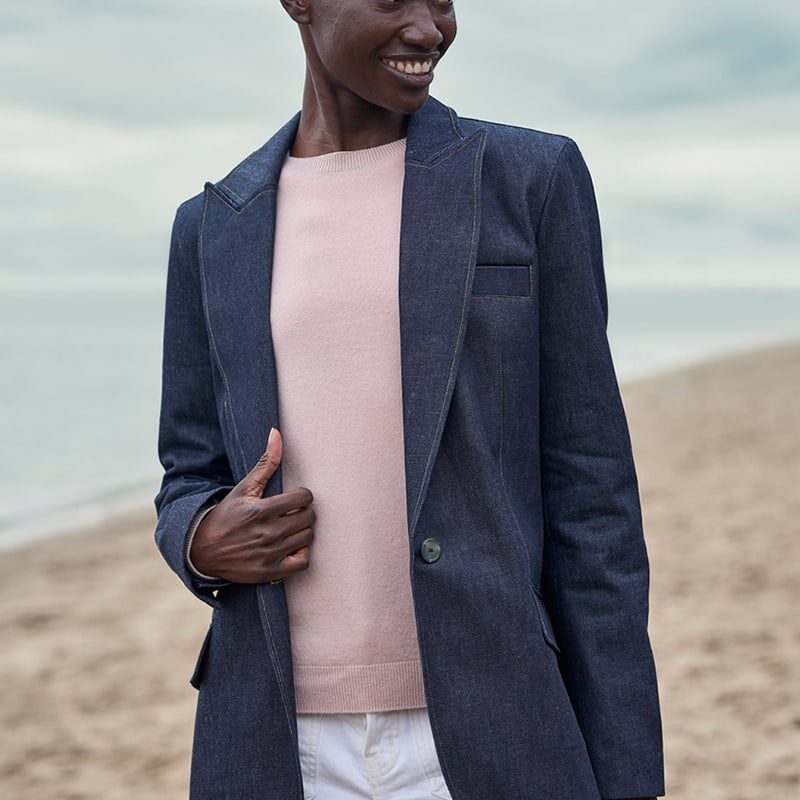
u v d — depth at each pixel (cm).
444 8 183
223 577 186
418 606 179
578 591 187
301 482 190
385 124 197
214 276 197
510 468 184
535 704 177
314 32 187
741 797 451
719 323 5944
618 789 181
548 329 188
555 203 186
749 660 607
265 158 201
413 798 186
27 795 512
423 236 184
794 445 1328
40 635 785
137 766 544
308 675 189
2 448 2289
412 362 181
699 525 943
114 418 2769
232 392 192
